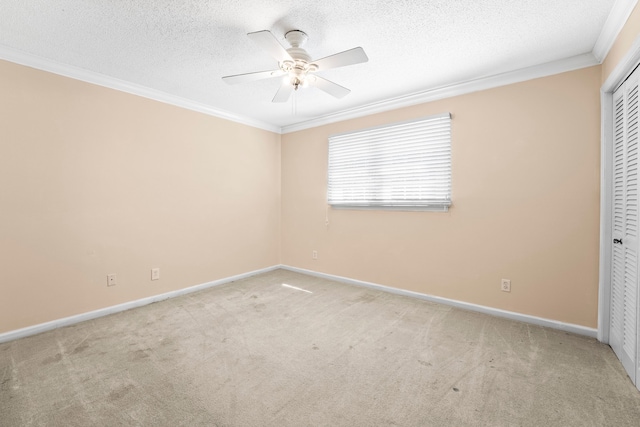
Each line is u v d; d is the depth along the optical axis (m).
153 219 3.21
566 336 2.38
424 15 1.89
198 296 3.40
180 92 3.23
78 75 2.64
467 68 2.62
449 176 3.07
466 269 2.99
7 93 2.30
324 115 4.05
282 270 4.63
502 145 2.76
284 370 1.93
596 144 2.34
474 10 1.84
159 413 1.53
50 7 1.80
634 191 1.81
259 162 4.38
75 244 2.66
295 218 4.52
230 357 2.09
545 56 2.40
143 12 1.86
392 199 3.45
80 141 2.68
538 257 2.60
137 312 2.91
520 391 1.71
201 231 3.66
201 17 1.91
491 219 2.83
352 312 2.92
